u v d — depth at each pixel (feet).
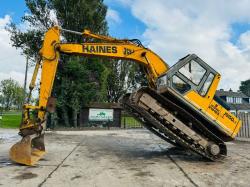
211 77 34.78
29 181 23.20
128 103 37.06
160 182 23.86
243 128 65.72
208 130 33.81
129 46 37.09
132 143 52.29
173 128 34.68
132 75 171.83
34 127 29.76
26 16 100.17
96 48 35.83
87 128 95.20
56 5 99.81
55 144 49.29
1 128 87.45
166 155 38.27
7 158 33.37
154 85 36.78
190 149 34.30
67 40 99.09
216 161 34.35
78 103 96.48
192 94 33.86
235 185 23.44
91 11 101.60
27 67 97.45
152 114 33.91
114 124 102.58
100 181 23.68
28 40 98.53
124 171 27.84
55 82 96.73
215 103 34.65
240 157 38.11
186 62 34.32
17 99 239.30
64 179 24.09
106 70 108.78
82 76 96.68
